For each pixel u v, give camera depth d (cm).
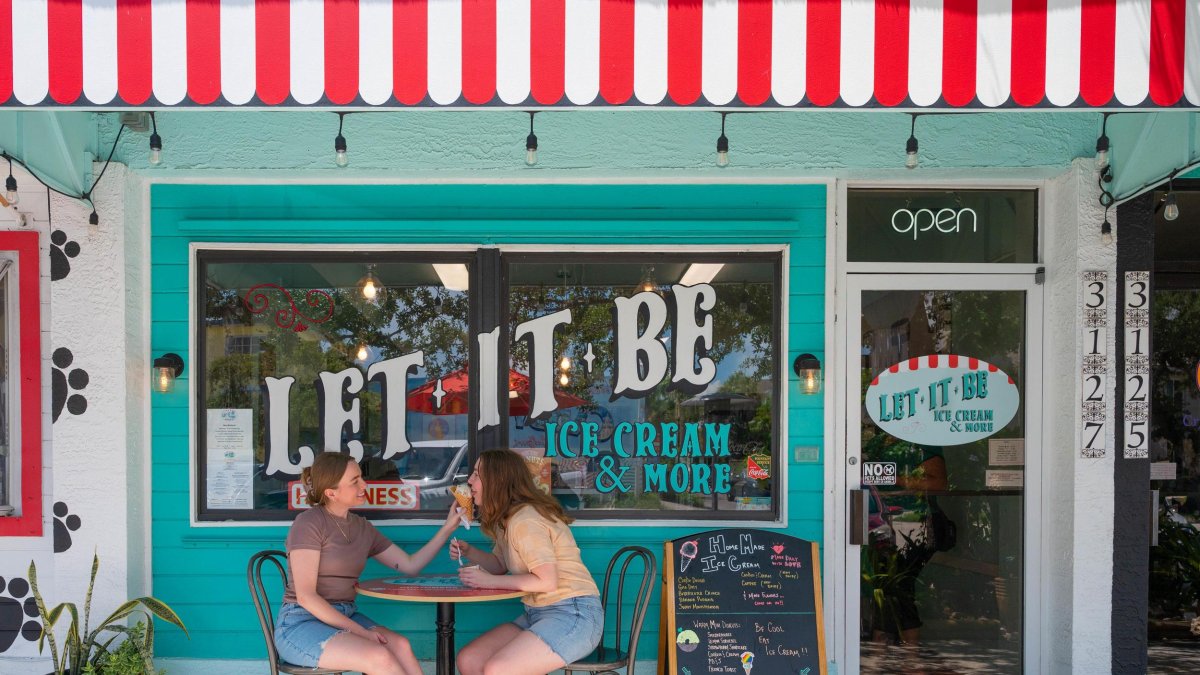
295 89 296
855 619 460
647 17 295
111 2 295
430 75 296
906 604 466
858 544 457
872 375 465
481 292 455
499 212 459
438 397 458
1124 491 440
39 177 388
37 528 446
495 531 406
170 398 452
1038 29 292
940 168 443
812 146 444
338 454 403
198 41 296
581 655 381
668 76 295
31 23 294
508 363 458
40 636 408
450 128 442
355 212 459
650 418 460
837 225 461
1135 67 292
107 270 433
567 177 454
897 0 294
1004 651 467
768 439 459
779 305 458
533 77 296
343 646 370
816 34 294
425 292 459
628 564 450
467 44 296
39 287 446
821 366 457
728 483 459
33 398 446
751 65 295
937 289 468
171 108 296
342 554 396
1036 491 464
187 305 452
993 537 468
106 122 435
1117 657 439
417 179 455
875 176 454
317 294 458
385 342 457
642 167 443
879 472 465
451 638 394
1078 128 440
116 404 433
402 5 296
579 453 459
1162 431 508
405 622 454
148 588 450
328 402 457
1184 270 493
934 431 466
